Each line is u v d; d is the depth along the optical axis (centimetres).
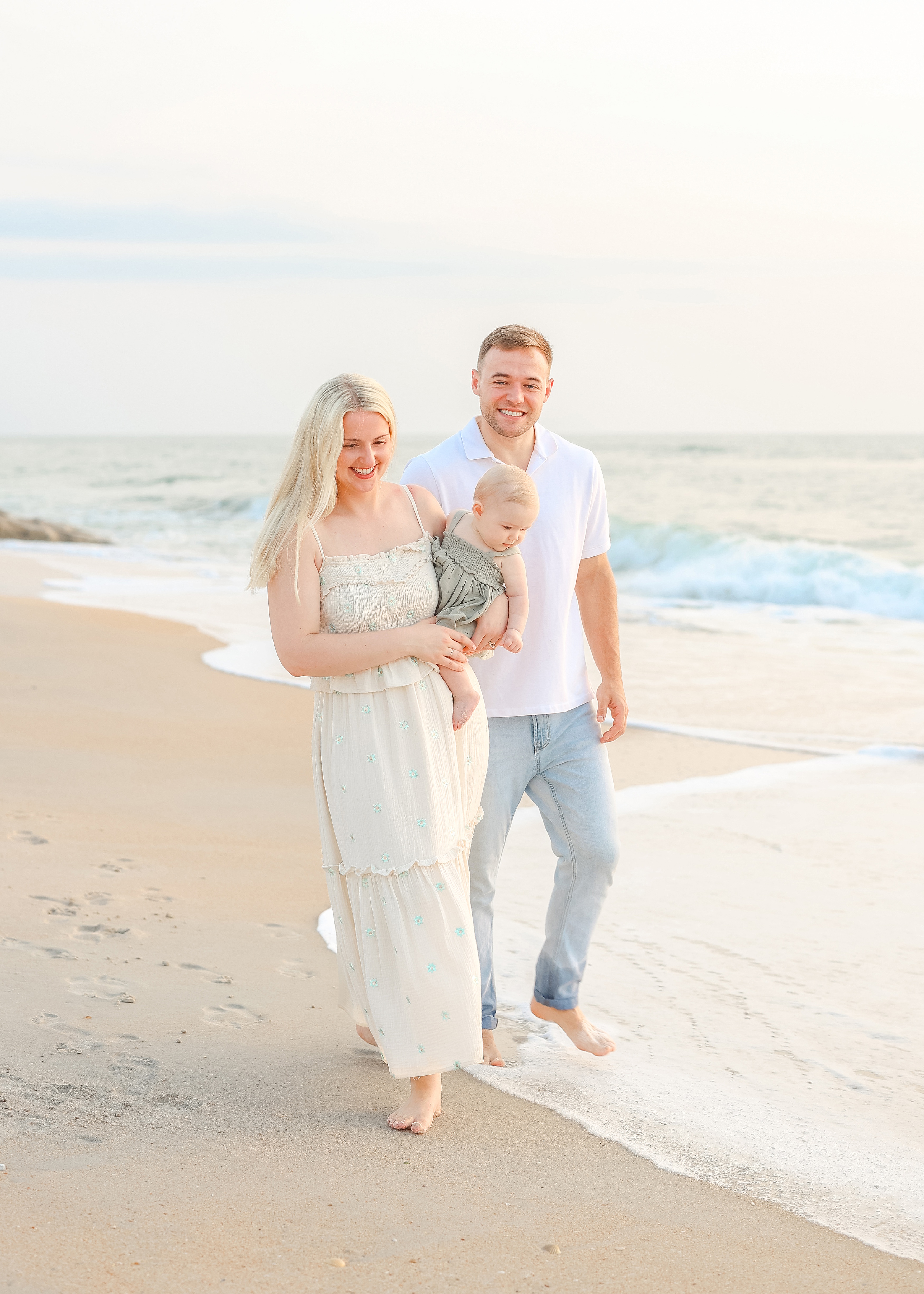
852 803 625
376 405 292
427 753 291
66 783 623
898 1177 274
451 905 288
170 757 702
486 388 333
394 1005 286
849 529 2678
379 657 289
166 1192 244
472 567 305
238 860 512
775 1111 308
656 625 1345
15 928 400
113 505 4097
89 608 1319
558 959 343
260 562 295
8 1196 236
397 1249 229
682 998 385
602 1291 218
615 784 669
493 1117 299
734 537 1866
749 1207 256
